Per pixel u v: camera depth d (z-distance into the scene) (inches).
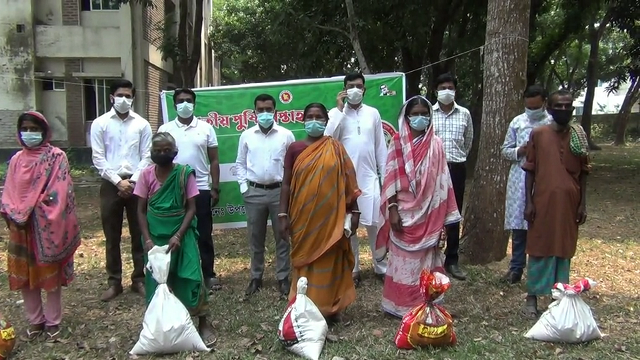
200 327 171.5
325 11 489.7
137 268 221.9
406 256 181.8
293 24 475.5
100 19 640.4
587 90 1002.1
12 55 626.5
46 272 168.2
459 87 740.0
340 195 170.6
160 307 157.3
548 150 175.5
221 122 256.1
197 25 542.6
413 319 161.3
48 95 650.2
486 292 214.1
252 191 213.3
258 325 183.3
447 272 234.1
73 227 173.5
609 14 659.4
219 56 1053.8
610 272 246.8
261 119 207.8
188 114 215.9
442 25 546.9
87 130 660.7
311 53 511.2
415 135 182.7
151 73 706.8
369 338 170.1
